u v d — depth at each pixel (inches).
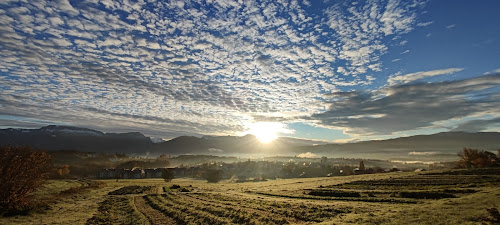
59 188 3093.0
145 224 1261.1
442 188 1824.6
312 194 2044.8
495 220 738.8
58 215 1578.5
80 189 3034.0
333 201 1635.1
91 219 1446.9
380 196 1713.8
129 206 1852.9
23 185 1715.1
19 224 1336.1
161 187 3627.0
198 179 6584.6
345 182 2753.4
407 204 1314.0
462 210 935.7
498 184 1814.7
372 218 951.6
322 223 984.3
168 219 1352.1
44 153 1914.4
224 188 3134.8
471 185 1855.3
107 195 2748.5
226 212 1330.0
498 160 4020.7
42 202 1898.4
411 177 2682.1
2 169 1656.0
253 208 1428.4
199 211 1433.3
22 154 1793.8
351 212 1191.6
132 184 4276.6
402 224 828.0
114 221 1382.9
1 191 1630.2
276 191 2391.7
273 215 1219.2
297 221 1098.7
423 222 823.1
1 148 1772.9
